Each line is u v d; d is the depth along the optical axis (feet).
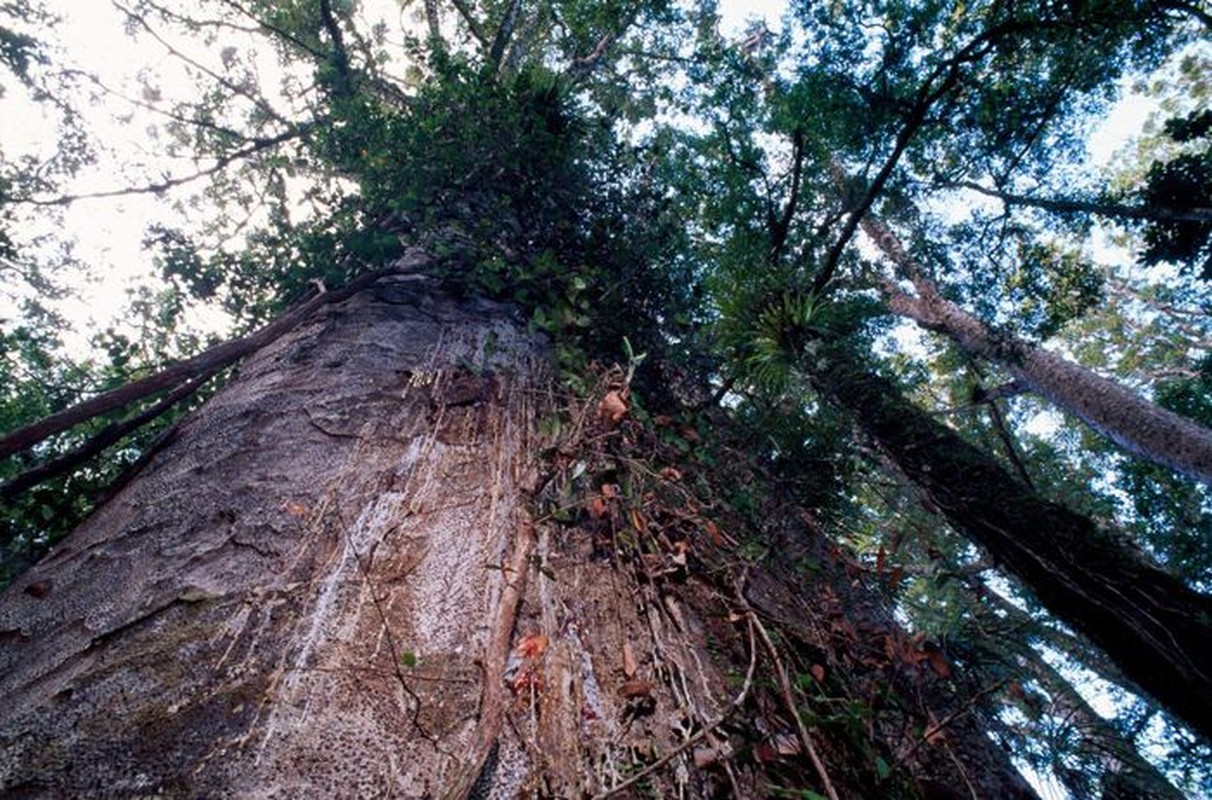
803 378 16.40
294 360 10.46
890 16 20.98
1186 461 19.16
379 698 5.01
